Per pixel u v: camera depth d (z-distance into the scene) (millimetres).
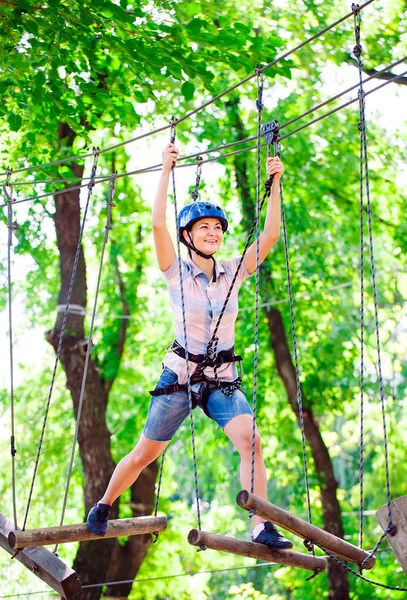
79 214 13438
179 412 5145
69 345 13375
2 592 16359
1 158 11602
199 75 8773
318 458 15359
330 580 14961
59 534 5363
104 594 14008
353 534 16891
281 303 15555
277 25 12531
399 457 17219
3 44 8789
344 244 16125
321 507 16359
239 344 15672
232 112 14648
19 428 16953
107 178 6555
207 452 17219
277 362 15180
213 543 4398
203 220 5227
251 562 18531
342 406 15633
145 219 15719
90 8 8367
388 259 16266
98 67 9016
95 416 13422
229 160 14797
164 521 5820
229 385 5094
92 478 13305
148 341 16688
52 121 9750
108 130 13633
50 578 5355
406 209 15211
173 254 5215
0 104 9289
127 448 15898
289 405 16109
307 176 14766
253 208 15086
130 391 16547
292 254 15711
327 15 12719
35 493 16750
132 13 8578
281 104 14547
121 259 16078
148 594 16406
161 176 5211
